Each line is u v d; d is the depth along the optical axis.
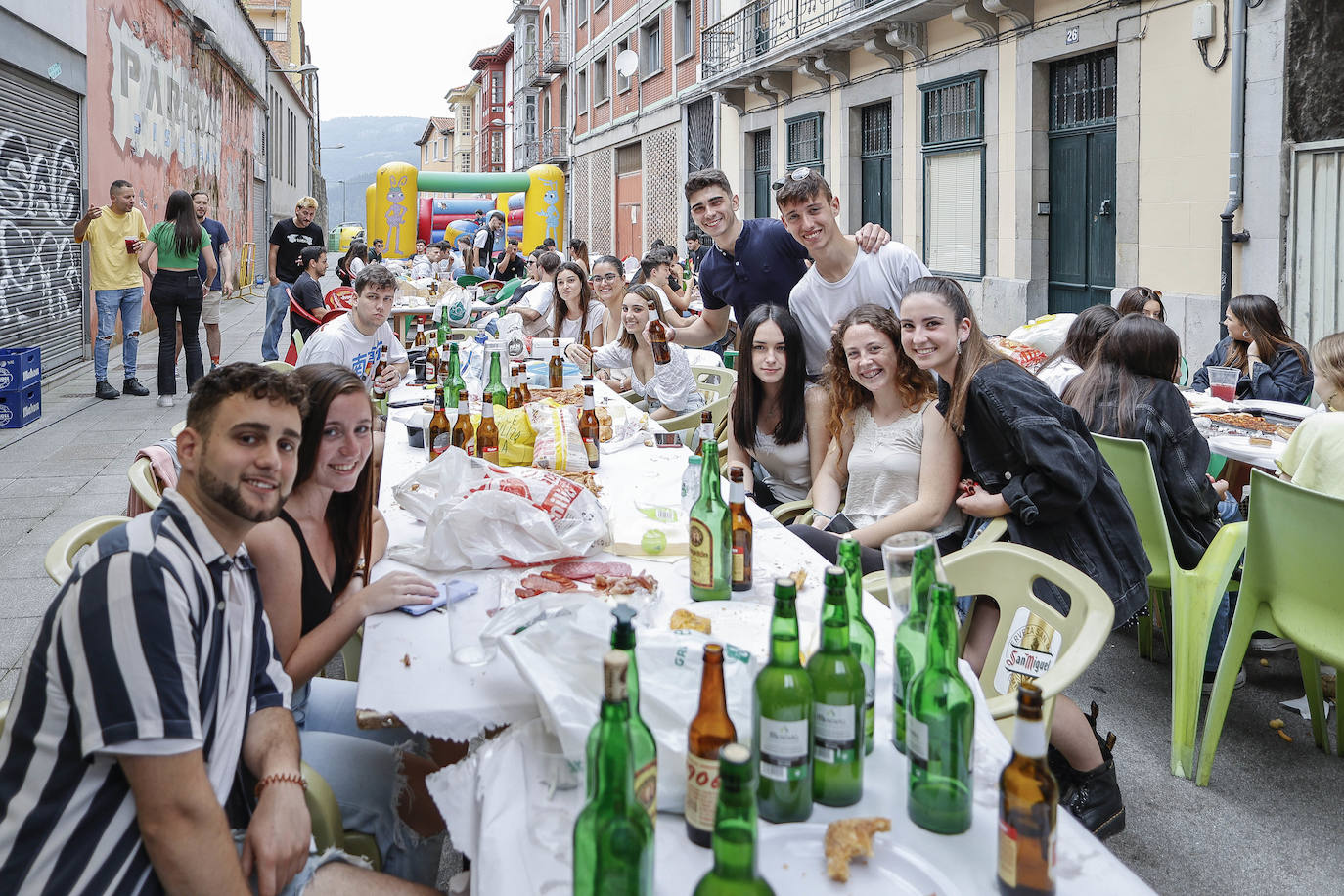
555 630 1.61
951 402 3.04
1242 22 8.12
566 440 3.34
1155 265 9.23
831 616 1.45
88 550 1.50
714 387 6.12
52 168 10.65
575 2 30.09
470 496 2.45
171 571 1.47
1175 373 3.67
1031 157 10.77
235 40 23.69
